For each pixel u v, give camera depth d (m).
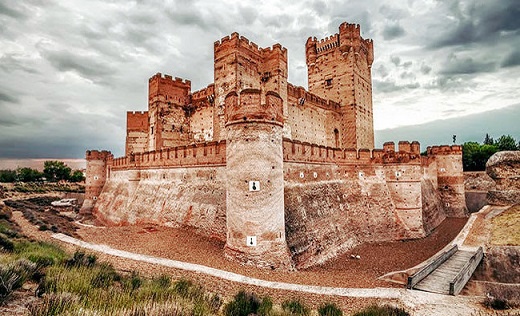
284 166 25.34
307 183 28.31
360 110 52.41
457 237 28.58
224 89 34.81
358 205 33.03
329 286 16.80
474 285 19.70
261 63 37.69
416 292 16.36
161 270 15.98
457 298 15.73
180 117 46.09
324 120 48.53
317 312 12.58
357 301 14.50
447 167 48.34
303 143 28.41
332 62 53.16
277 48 37.09
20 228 25.25
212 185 27.20
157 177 34.94
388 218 33.03
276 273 18.16
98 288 10.64
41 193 75.12
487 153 71.06
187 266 17.12
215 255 20.62
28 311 7.72
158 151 35.00
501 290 19.00
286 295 14.35
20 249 15.06
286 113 37.84
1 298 8.26
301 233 23.66
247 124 20.28
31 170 104.38
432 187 46.28
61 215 41.31
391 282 19.05
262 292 14.33
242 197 19.86
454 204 47.19
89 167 49.12
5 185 80.12
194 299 11.11
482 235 28.33
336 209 30.09
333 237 27.09
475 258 22.73
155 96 44.41
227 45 34.75
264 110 20.48
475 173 64.31
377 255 26.59
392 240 31.83
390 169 34.59
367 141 54.44
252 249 19.19
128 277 13.38
